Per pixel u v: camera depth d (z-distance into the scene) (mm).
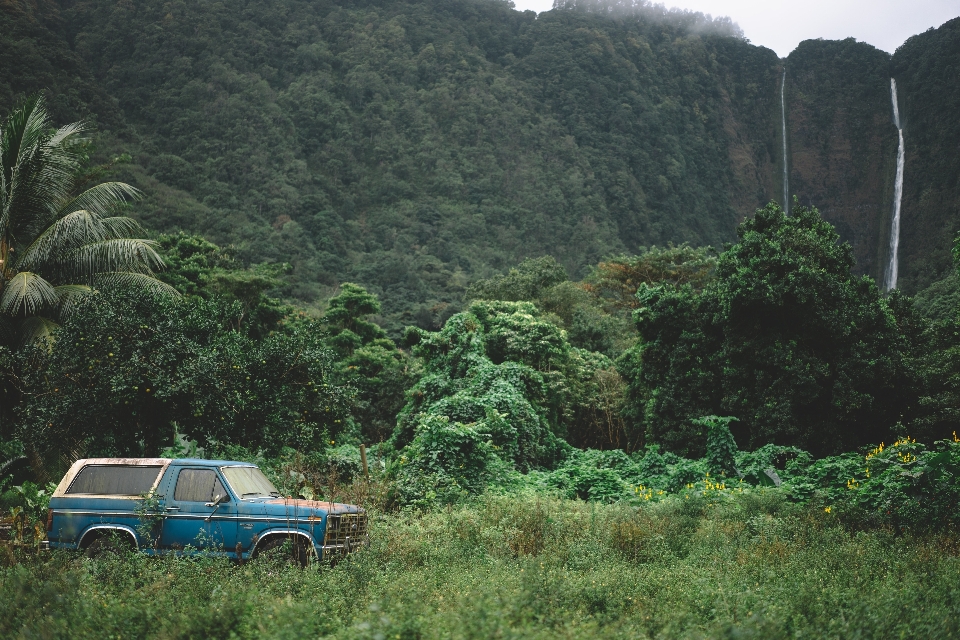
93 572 7363
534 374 24219
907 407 20391
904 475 10359
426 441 15773
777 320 20750
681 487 17219
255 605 5848
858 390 20125
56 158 19938
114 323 13523
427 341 25516
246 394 14266
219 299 16156
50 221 20609
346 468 16750
